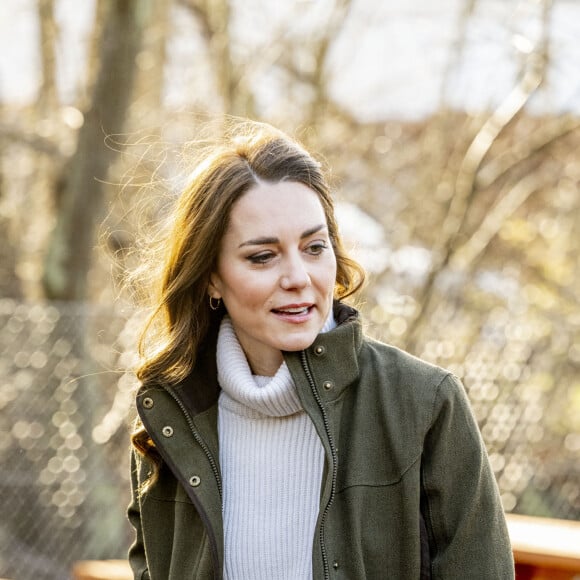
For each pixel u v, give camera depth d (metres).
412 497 2.24
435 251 8.40
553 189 10.54
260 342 2.44
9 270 9.67
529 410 6.16
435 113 10.38
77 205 7.85
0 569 6.34
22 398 6.39
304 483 2.36
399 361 2.36
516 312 6.60
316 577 2.22
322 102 9.91
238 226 2.30
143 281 2.75
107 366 6.59
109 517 6.65
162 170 7.27
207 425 2.44
